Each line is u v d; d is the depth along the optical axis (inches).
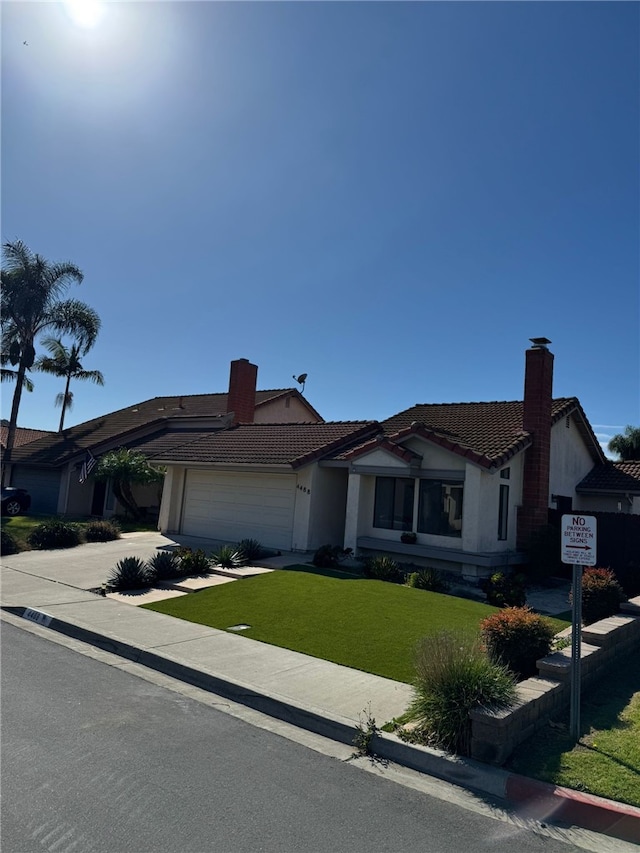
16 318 1245.1
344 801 184.7
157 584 516.4
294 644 350.6
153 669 315.0
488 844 166.4
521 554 630.5
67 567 590.6
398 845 162.2
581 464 839.1
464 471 604.4
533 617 292.7
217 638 360.2
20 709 243.1
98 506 1157.1
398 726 235.6
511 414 783.7
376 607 438.0
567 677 261.0
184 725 238.2
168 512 864.3
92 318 1301.7
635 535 616.4
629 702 270.8
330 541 733.9
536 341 684.7
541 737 229.6
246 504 784.3
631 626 345.7
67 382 1685.5
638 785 192.1
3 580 522.3
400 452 631.2
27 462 1195.9
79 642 359.9
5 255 1251.8
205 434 1000.9
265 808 176.4
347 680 291.0
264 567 600.7
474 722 213.6
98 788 181.3
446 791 196.4
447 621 405.4
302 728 245.6
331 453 725.9
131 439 1184.8
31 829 157.5
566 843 169.6
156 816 167.5
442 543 616.4
